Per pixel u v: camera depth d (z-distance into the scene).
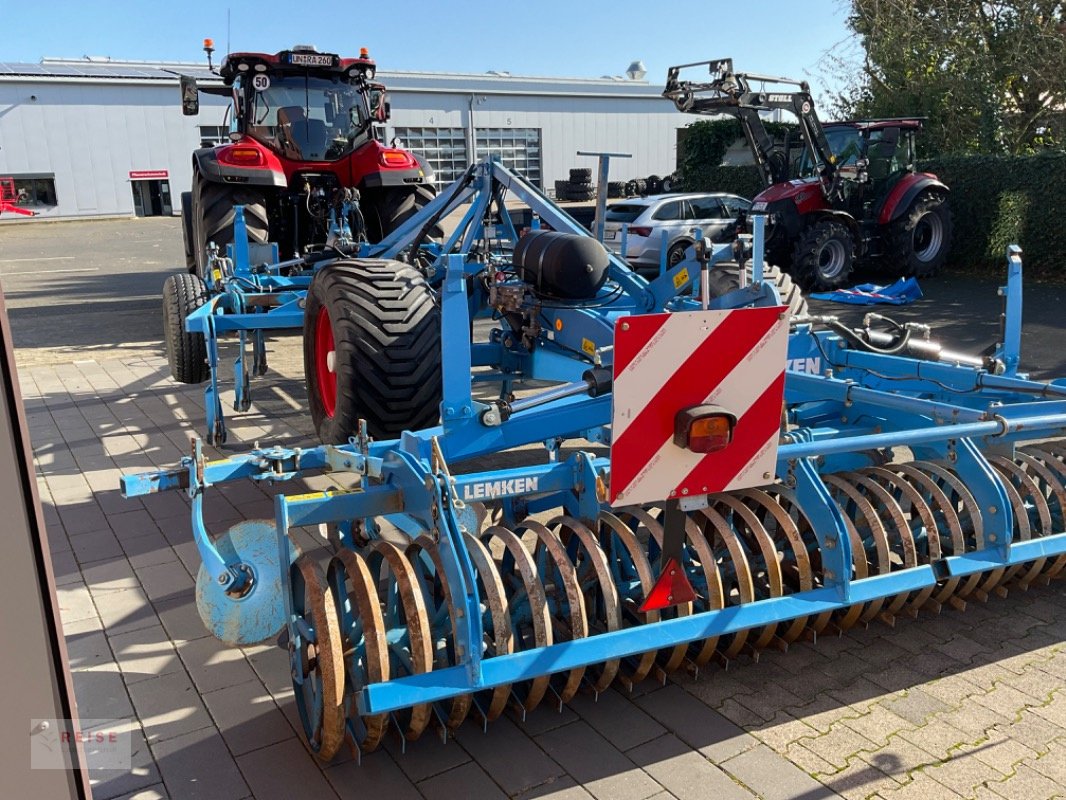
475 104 30.81
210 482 2.87
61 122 30.56
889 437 2.98
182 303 5.98
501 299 4.63
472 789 2.50
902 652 3.21
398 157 9.01
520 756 2.64
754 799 2.45
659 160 34.66
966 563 3.09
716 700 2.92
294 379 7.56
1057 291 11.93
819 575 3.20
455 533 2.50
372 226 9.39
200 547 2.64
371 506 2.69
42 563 1.16
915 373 4.27
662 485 2.32
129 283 14.36
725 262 5.07
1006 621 3.42
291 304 5.44
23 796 1.18
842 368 4.69
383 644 2.37
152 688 3.00
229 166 8.21
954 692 2.95
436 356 4.14
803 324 4.59
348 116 9.03
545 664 2.46
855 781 2.52
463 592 2.41
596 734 2.75
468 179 5.62
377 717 2.41
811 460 3.53
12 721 1.16
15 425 1.12
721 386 2.30
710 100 11.84
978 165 13.56
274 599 2.71
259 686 3.02
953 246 14.14
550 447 4.62
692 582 3.07
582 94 32.38
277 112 8.80
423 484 2.59
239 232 6.35
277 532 2.56
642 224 13.12
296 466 3.13
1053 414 3.39
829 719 2.81
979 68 16.45
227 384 7.40
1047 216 12.88
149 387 7.25
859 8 17.91
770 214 11.83
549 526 3.00
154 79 31.77
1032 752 2.63
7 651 1.14
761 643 3.05
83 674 3.09
